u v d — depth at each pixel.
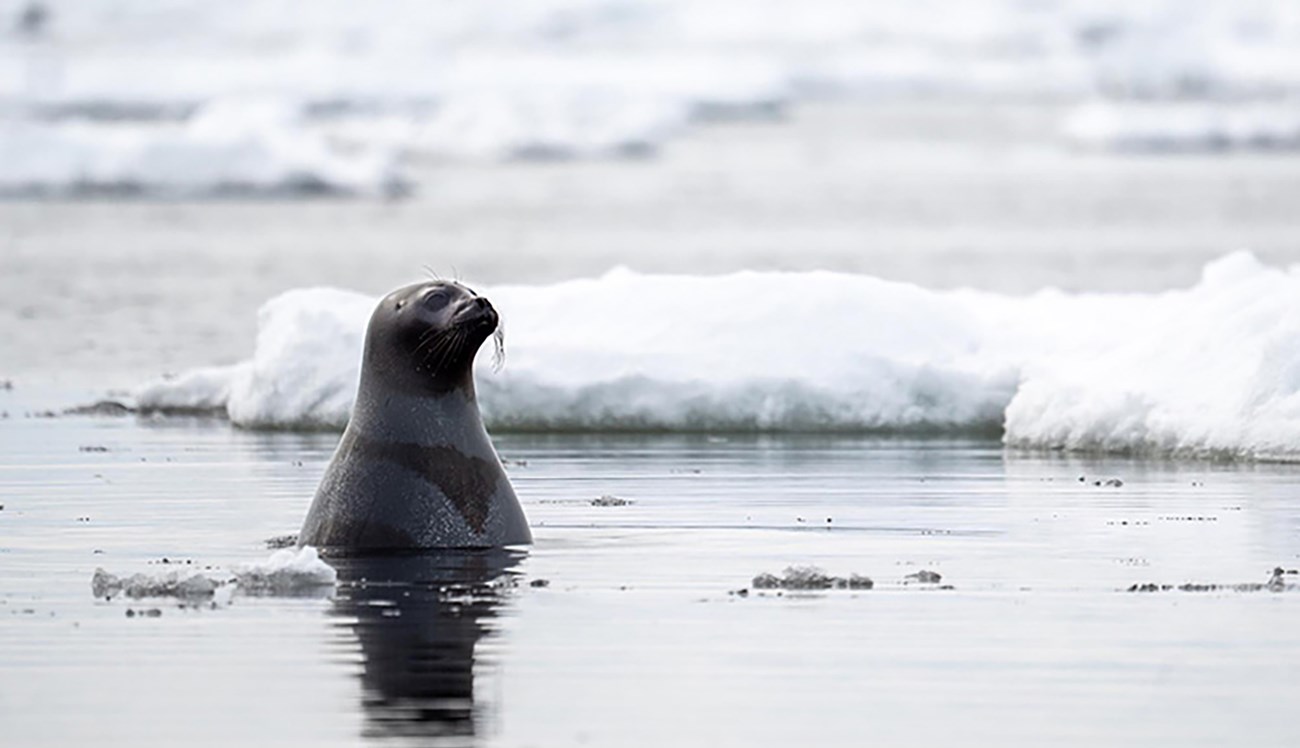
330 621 38.19
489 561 44.22
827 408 71.62
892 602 40.00
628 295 75.38
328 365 74.06
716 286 75.38
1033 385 68.19
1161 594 40.81
